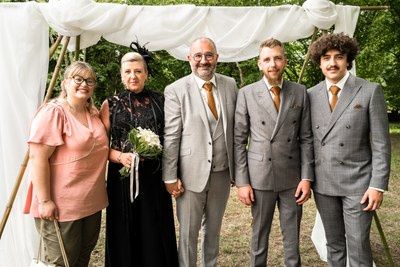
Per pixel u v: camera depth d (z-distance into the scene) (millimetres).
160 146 2725
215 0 7453
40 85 3305
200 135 2918
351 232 2729
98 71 7910
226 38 3672
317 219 4055
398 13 8812
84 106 2760
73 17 3119
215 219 3105
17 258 3293
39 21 3221
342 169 2730
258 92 2910
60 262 2654
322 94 2820
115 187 2918
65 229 2611
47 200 2549
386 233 4637
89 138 2625
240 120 2949
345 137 2705
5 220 3094
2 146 3205
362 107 2670
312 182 2906
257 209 2969
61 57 3299
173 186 2932
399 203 5773
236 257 4125
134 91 2932
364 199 2650
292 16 3701
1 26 3168
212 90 3002
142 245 2932
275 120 2857
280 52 2795
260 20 3662
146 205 2900
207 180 2930
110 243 2951
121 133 2873
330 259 2920
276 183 2889
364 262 2727
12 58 3176
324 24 3664
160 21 3486
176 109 2947
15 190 3076
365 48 9070
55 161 2600
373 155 2672
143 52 3104
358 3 8297
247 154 2988
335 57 2689
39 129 2523
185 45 4180
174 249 3076
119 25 3340
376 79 9641
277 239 4570
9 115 3189
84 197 2641
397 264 3840
